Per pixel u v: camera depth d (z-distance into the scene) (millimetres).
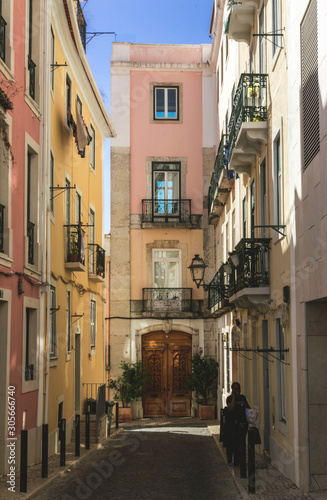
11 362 12656
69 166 19453
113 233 29328
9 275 12641
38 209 14984
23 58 13992
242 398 13633
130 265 29188
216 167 23516
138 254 29250
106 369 28641
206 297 28922
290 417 12039
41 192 15211
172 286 29172
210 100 29938
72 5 17656
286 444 12414
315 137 10227
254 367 16750
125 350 28688
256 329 16422
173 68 29984
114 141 29719
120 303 28953
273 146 13789
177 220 29406
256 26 16109
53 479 11961
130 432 21766
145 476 12453
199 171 29672
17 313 13180
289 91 12133
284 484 11484
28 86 14312
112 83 29953
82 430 19562
